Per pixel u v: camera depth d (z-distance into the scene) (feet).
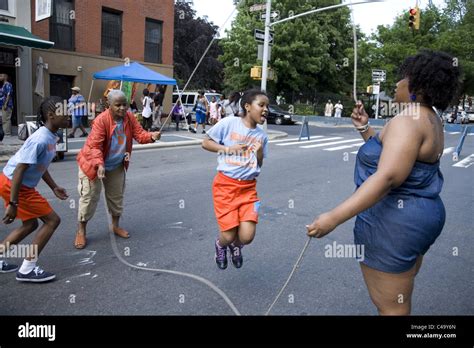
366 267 7.59
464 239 18.25
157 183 27.22
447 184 30.91
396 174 6.54
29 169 11.88
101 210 20.58
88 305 11.43
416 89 7.13
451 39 108.47
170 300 11.81
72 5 58.29
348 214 6.56
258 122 12.28
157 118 60.59
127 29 64.08
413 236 6.98
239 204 12.17
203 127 61.62
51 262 14.29
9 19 50.55
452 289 13.08
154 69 68.28
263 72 60.39
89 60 60.29
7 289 12.26
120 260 14.60
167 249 15.75
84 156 15.02
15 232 12.55
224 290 12.55
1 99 44.80
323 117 106.63
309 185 28.55
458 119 131.23
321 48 109.40
